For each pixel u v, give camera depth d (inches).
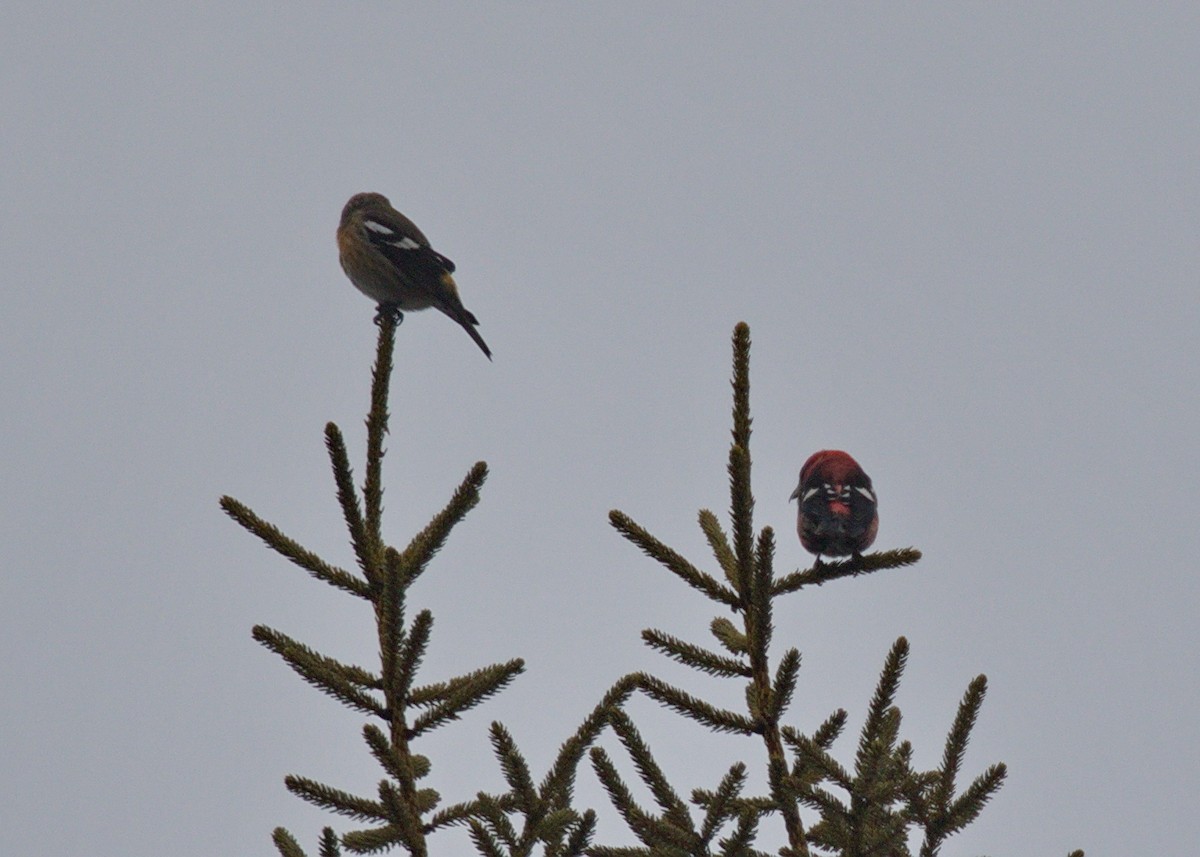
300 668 364.8
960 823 371.2
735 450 414.6
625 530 427.8
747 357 430.3
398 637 365.1
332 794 347.9
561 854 352.5
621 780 371.2
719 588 418.6
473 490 386.0
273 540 382.0
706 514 470.0
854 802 366.6
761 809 385.4
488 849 353.7
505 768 360.5
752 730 395.2
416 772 375.2
